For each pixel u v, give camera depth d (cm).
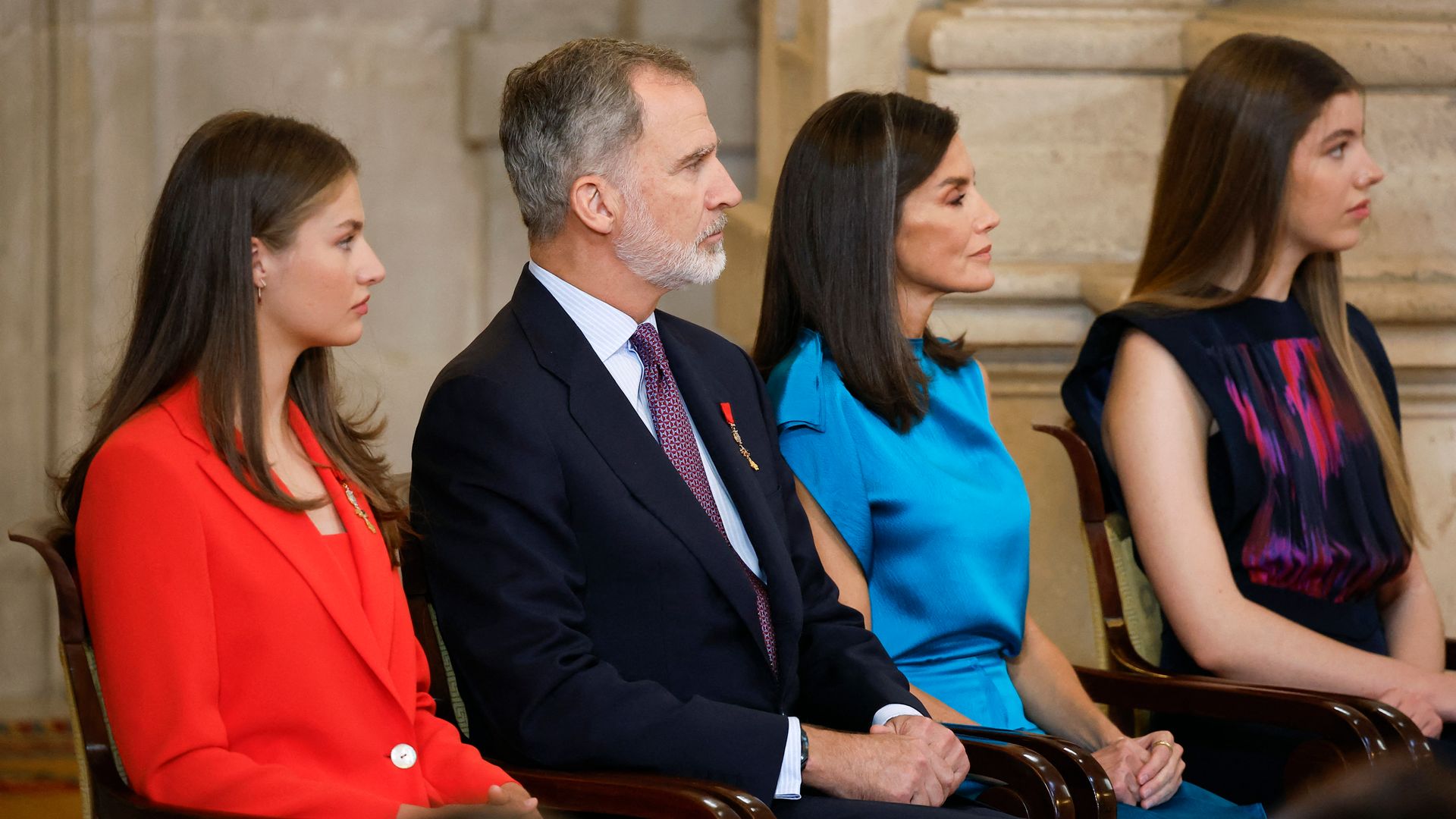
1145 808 648
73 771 1053
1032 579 961
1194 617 723
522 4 1244
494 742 588
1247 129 751
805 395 679
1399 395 939
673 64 614
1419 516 945
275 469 557
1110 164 964
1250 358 754
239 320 530
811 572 647
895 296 676
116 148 1200
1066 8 964
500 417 578
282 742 525
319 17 1228
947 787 579
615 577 585
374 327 1263
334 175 548
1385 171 934
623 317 618
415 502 600
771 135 1195
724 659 597
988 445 708
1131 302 769
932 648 680
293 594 527
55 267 1196
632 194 599
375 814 504
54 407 1202
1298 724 657
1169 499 733
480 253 1273
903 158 676
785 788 559
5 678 1212
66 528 544
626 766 554
